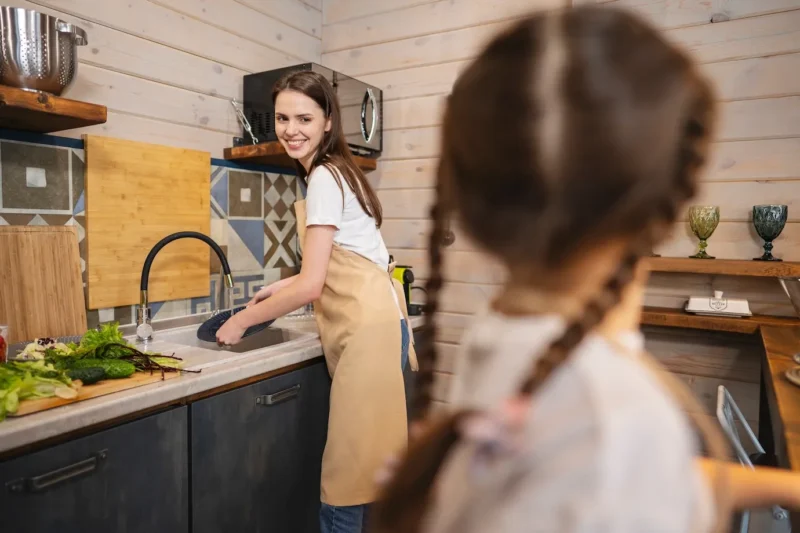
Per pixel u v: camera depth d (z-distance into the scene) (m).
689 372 2.10
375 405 1.56
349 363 1.57
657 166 0.29
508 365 0.33
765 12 1.93
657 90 0.30
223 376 1.41
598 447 0.30
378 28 2.60
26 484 1.03
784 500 0.57
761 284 2.00
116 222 1.82
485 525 0.31
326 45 2.74
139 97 1.92
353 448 1.55
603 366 0.32
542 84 0.30
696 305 2.00
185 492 1.34
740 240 2.00
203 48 2.14
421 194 2.53
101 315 1.80
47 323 1.62
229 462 1.46
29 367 1.17
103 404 1.14
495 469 0.32
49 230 1.63
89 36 1.76
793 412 0.99
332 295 1.64
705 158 0.31
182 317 2.04
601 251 0.31
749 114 1.96
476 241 0.33
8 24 1.34
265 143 2.11
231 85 2.26
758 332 1.85
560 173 0.30
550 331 0.32
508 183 0.31
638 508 0.29
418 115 2.52
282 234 2.51
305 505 1.72
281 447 1.62
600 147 0.29
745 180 1.98
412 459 0.36
